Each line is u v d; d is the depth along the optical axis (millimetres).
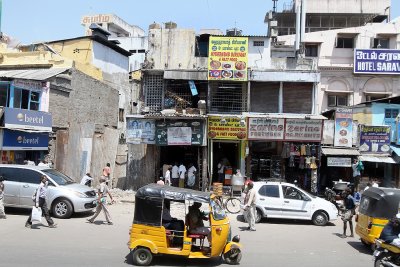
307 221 16312
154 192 9336
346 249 11414
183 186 21578
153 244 9039
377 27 31422
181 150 23062
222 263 9461
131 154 22688
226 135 21641
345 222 13258
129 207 17562
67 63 23016
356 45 31141
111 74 31188
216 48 22312
